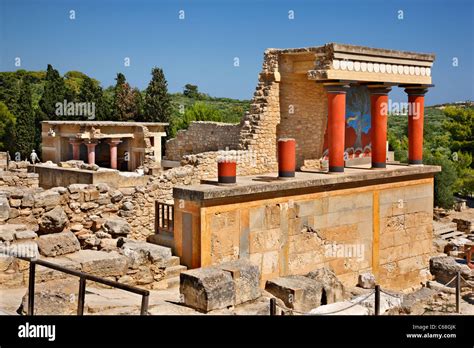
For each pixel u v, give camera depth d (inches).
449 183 1823.3
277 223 686.5
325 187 738.8
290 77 876.0
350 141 913.5
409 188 868.6
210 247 618.8
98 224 659.4
